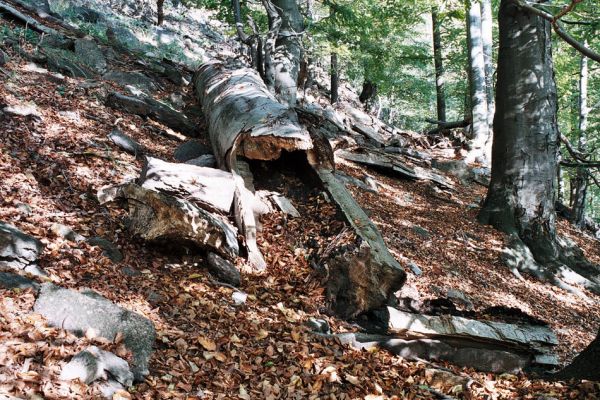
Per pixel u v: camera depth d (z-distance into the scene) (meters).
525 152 10.32
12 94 7.48
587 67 21.38
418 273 7.76
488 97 18.84
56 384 3.13
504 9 10.45
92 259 4.86
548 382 5.03
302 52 14.90
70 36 11.16
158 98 10.73
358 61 17.88
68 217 5.44
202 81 10.99
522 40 10.28
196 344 4.21
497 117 10.74
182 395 3.59
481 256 9.48
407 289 7.04
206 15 28.09
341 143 12.73
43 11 12.05
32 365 3.22
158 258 5.39
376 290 5.60
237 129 6.82
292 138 6.50
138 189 5.37
